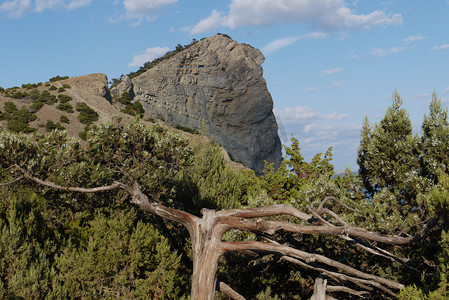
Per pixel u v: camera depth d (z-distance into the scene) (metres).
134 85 96.56
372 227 10.05
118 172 11.63
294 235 11.94
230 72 100.12
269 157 99.31
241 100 99.19
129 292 9.95
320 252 11.73
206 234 7.53
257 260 12.16
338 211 12.35
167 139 12.01
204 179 18.44
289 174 19.03
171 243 14.01
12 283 8.41
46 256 10.34
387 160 11.55
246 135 97.38
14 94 71.50
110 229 10.55
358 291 9.30
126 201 12.23
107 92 83.88
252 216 7.61
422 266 9.65
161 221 13.98
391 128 11.70
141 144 11.84
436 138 10.29
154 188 11.83
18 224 9.64
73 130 59.56
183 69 98.94
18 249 9.02
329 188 12.22
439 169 10.06
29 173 10.28
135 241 10.27
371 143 11.87
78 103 69.69
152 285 10.01
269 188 19.09
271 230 7.73
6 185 10.38
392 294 8.07
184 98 97.38
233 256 11.83
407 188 10.36
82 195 11.47
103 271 9.82
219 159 19.41
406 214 10.16
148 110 92.94
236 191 19.23
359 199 12.45
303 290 12.86
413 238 7.92
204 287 7.29
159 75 97.62
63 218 11.54
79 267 9.73
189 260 14.29
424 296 6.86
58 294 8.93
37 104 65.06
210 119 96.88
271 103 100.94
